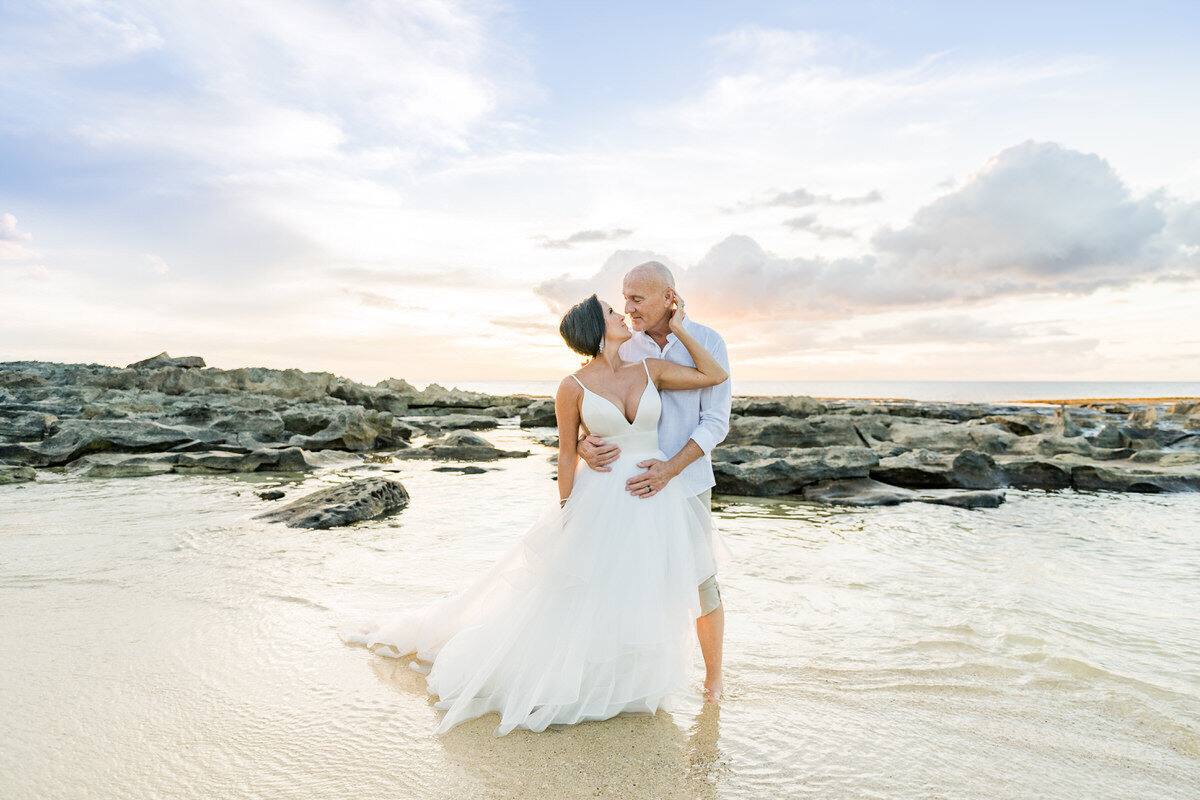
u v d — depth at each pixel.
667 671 3.02
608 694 2.93
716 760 2.59
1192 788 2.46
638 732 2.81
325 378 32.03
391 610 4.35
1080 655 3.79
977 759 2.64
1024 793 2.40
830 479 10.79
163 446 13.59
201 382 27.89
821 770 2.53
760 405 25.11
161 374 27.58
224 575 5.16
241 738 2.70
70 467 12.30
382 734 2.75
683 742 2.73
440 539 6.71
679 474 3.15
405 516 8.16
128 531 6.84
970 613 4.54
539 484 11.40
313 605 4.44
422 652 3.50
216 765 2.49
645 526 3.01
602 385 3.07
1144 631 4.23
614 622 2.93
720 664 3.19
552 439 22.03
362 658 3.57
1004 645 3.92
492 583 3.38
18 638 3.77
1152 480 11.42
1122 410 33.94
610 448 3.04
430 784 2.38
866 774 2.51
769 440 14.48
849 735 2.81
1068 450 14.28
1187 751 2.73
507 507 8.90
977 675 3.48
